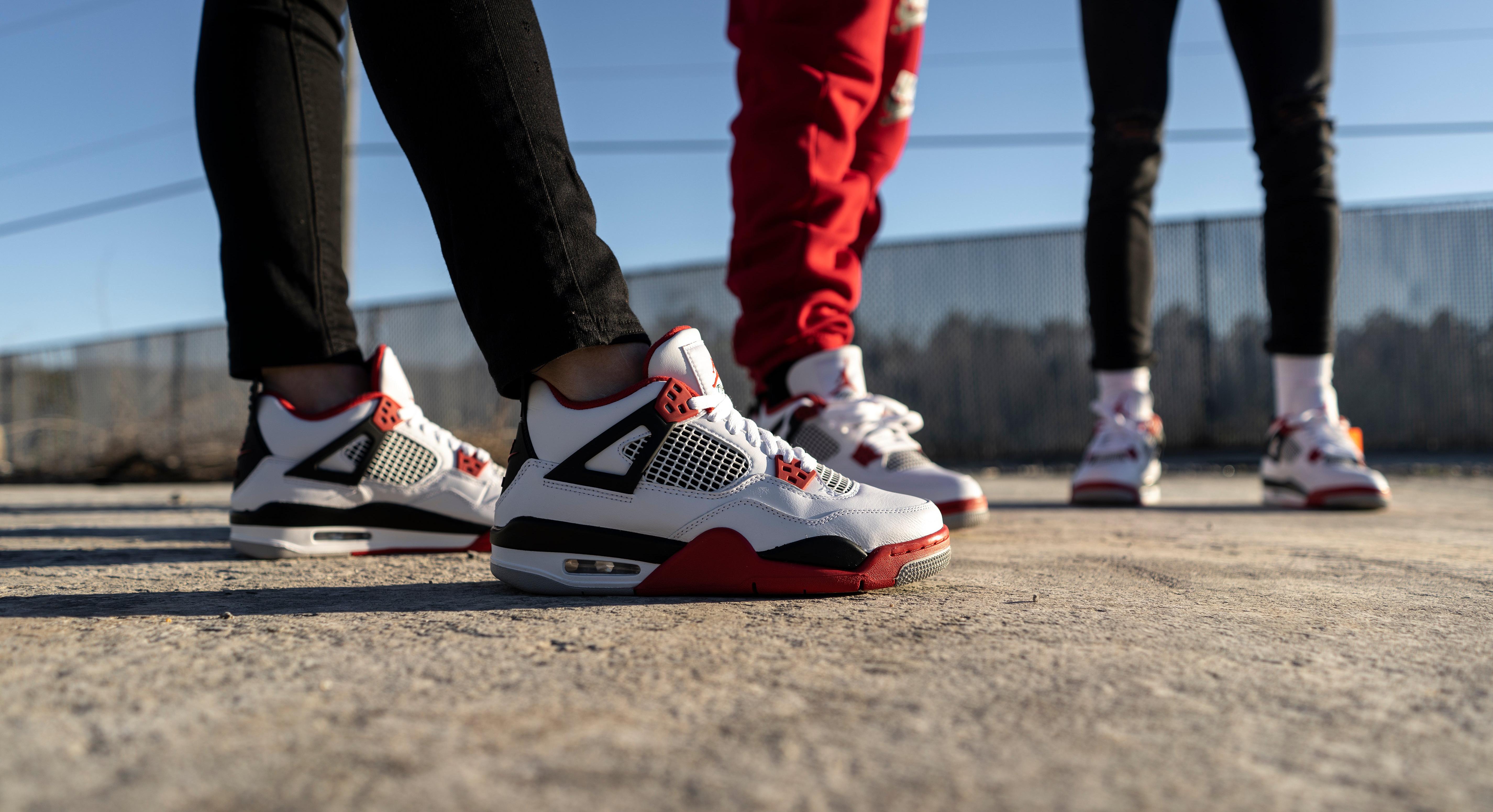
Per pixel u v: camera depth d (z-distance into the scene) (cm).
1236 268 484
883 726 66
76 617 93
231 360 124
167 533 152
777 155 142
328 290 124
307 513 124
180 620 92
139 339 664
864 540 100
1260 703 73
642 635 88
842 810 52
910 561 102
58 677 80
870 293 529
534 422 104
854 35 141
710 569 101
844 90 142
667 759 60
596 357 104
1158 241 495
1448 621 92
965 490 139
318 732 65
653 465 102
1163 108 186
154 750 61
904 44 153
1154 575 109
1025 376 511
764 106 143
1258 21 177
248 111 119
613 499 102
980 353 516
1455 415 462
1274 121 177
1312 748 62
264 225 121
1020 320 512
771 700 73
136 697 74
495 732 65
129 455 474
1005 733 65
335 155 125
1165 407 492
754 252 145
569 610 95
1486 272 461
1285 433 177
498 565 104
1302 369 177
